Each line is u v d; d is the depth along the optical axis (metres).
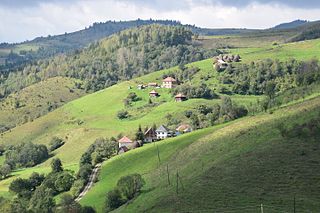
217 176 87.88
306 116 108.69
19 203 132.50
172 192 89.19
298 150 89.31
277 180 77.81
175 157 128.25
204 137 132.00
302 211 64.31
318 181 74.62
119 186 110.50
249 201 71.62
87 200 123.69
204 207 73.62
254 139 107.06
